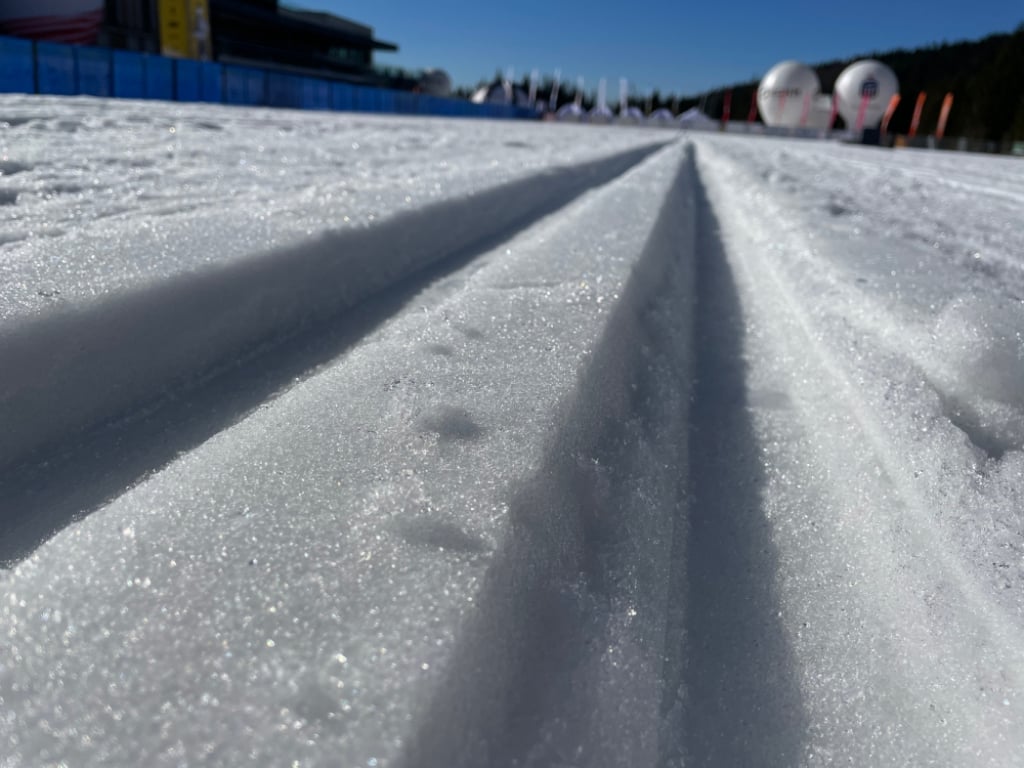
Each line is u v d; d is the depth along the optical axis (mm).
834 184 6371
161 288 1445
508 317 1571
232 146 4832
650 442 1375
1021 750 769
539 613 837
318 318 1804
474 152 6312
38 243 1685
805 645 970
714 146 14984
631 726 750
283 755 557
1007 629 896
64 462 1130
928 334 1661
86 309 1294
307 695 604
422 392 1163
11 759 557
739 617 1024
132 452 1166
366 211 2395
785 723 857
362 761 554
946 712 846
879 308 1955
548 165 5156
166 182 3020
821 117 42875
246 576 733
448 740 621
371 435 1026
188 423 1267
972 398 1434
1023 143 37719
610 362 1493
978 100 43438
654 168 6355
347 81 50500
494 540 809
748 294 2654
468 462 962
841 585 1076
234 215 2180
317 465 945
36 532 957
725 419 1625
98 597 703
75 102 7730
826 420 1552
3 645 650
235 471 929
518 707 722
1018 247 3629
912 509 1186
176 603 696
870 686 899
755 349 2055
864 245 2947
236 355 1544
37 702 601
